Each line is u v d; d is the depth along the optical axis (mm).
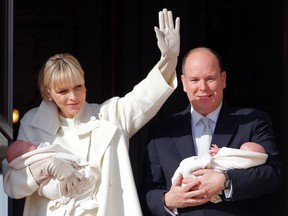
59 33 35188
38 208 21422
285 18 33000
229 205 21625
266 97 33375
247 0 34000
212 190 21281
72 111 21766
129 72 35031
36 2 35156
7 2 24000
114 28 35156
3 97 23750
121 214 21438
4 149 23203
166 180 22188
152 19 35156
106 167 21484
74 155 21484
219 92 22219
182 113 22719
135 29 35156
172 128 22531
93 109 22500
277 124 32875
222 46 34344
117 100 22531
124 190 21547
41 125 22000
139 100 22203
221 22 34500
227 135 22188
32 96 34750
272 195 30438
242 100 33844
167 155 22266
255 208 22000
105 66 35062
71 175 21062
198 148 22281
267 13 33531
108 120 22234
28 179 21062
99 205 21156
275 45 33312
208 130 22359
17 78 34812
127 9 35219
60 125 22062
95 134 21859
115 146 21859
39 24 35125
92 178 21297
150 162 22422
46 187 21141
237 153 21484
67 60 21734
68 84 21594
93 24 35219
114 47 35125
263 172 21516
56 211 21188
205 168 21500
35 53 35000
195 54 22250
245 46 33906
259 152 21562
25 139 21953
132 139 33938
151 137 22609
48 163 21016
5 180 21312
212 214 21562
